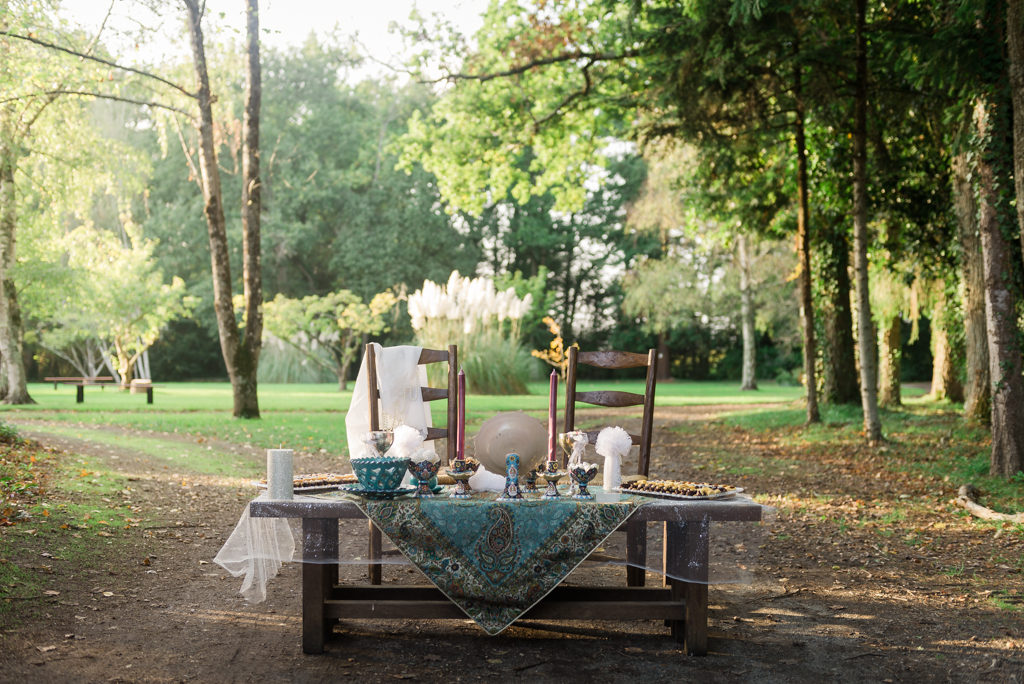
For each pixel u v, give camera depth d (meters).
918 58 10.44
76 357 35.41
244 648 3.98
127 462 9.62
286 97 39.91
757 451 12.32
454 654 3.91
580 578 5.38
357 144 40.28
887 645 4.10
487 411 15.99
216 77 16.25
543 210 45.44
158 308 27.64
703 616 3.91
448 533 3.77
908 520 7.26
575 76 17.12
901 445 11.55
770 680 3.62
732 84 12.38
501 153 18.48
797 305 30.23
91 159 17.17
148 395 20.03
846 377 16.66
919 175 15.21
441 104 18.42
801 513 7.59
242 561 5.03
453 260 41.78
